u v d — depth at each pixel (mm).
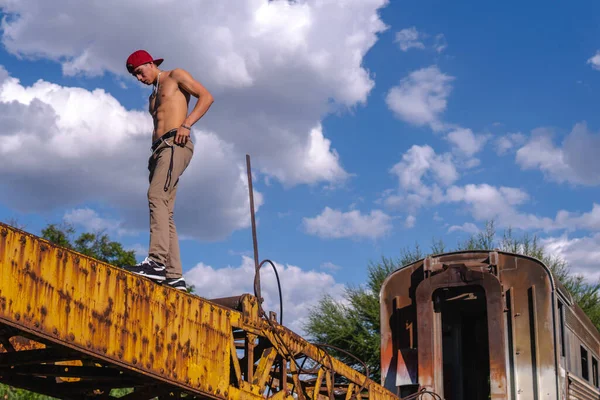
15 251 3773
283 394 6133
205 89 5559
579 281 29047
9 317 3703
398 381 10969
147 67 5668
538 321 10547
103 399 5879
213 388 5125
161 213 5281
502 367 10086
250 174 5957
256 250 5859
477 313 12062
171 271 5422
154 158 5449
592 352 14359
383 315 11547
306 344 6656
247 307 5652
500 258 11070
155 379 4723
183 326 4906
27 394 10977
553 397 10172
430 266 11188
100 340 4227
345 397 8359
